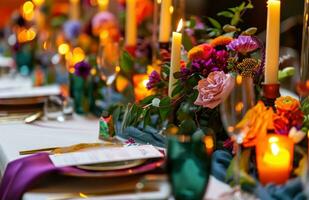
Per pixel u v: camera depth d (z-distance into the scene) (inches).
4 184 45.9
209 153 40.7
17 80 101.7
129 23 78.5
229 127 41.9
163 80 58.3
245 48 51.1
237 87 41.4
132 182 43.5
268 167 42.8
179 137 39.2
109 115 58.2
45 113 69.6
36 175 42.8
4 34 146.9
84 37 95.6
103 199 40.5
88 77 72.6
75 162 44.6
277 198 39.4
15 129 63.0
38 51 109.0
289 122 44.9
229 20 63.0
